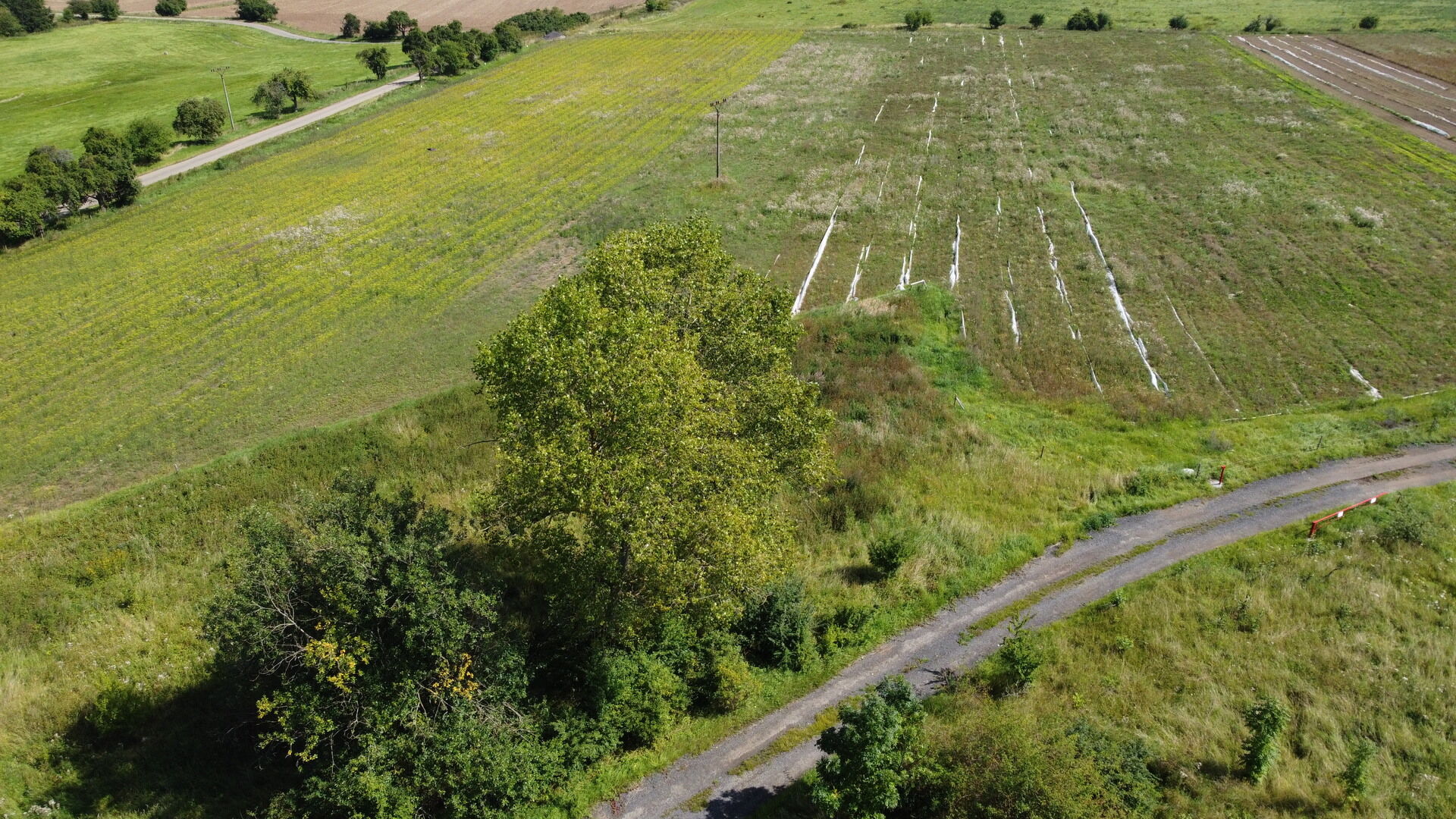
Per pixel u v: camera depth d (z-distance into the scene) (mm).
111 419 46062
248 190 75875
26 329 54875
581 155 81938
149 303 57531
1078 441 39438
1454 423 38500
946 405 42375
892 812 21516
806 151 80125
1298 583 29391
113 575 32750
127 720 24766
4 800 22156
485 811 21781
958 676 26516
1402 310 48719
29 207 65188
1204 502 34594
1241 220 61375
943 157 76688
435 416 43344
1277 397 42094
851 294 54625
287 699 21344
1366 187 65312
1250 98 86250
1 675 27203
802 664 27203
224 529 35500
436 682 22547
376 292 58438
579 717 24422
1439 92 85562
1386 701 24578
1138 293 52625
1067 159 74438
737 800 22828
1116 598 29281
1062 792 19938
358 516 23609
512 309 56219
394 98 99438
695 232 34250
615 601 25359
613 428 24609
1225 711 24453
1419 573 29734
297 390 48094
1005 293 53344
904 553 31266
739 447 26578
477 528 32594
